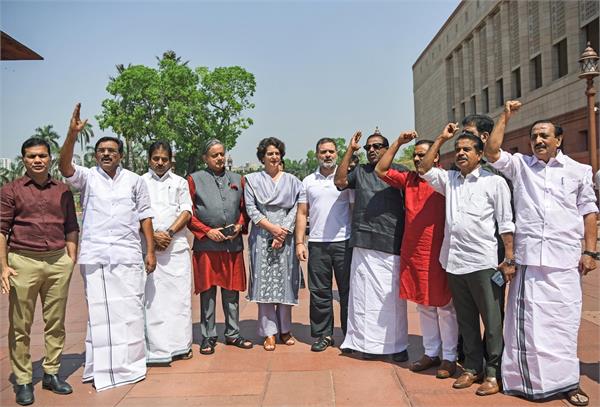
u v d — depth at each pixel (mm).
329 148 4996
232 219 5059
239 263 5152
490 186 3850
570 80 19812
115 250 4168
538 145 3668
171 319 4703
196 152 42219
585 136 19422
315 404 3656
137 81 39875
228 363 4645
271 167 5090
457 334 4215
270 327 5082
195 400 3787
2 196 3811
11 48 6742
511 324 3773
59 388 3980
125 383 4152
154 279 4676
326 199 4984
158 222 4727
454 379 4105
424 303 4191
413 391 3865
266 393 3891
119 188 4246
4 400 3844
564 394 3705
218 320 6398
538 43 22672
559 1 20797
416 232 4270
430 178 4062
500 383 3887
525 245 3695
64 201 4062
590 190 3682
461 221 3881
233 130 43531
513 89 25594
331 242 4980
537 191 3688
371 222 4582
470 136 3896
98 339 4109
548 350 3607
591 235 3686
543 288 3650
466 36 31766
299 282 5160
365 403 3656
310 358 4734
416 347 5016
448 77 36812
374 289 4598
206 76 42719
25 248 3842
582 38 19406
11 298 3852
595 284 7547
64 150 3871
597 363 4336
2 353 5035
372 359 4672
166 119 40438
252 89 44469
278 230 4945
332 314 5117
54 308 4008
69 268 4039
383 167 4395
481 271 3816
